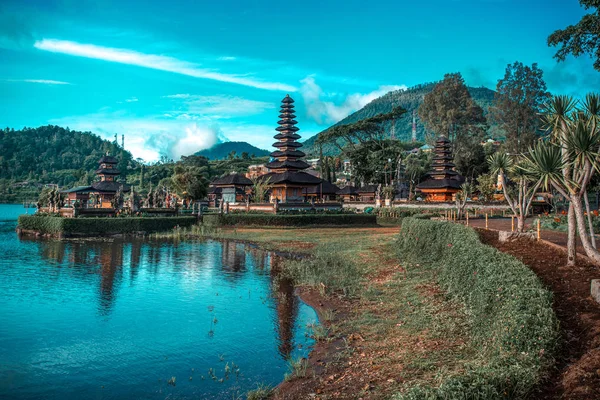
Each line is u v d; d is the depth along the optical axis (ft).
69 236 154.51
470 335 39.96
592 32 83.92
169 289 71.41
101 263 98.37
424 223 88.58
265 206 204.23
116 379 37.06
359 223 195.52
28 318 54.39
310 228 181.88
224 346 44.88
